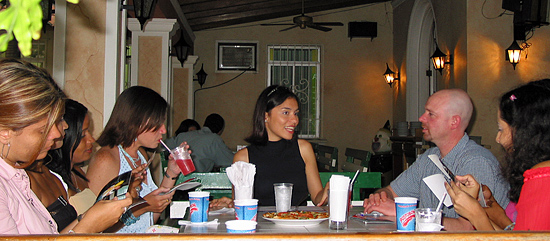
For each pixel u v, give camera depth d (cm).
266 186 234
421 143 583
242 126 905
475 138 507
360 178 264
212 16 824
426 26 788
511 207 180
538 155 138
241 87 909
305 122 916
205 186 259
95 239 70
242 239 72
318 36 912
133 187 170
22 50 34
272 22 909
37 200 127
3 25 33
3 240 69
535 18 495
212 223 169
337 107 913
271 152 239
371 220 174
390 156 774
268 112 237
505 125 151
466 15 570
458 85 597
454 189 143
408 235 75
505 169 153
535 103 140
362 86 915
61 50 287
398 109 870
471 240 74
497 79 564
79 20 290
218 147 433
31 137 109
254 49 912
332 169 425
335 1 852
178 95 790
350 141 912
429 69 791
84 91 289
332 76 913
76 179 185
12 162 116
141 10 362
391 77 878
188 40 835
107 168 192
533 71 551
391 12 911
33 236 69
